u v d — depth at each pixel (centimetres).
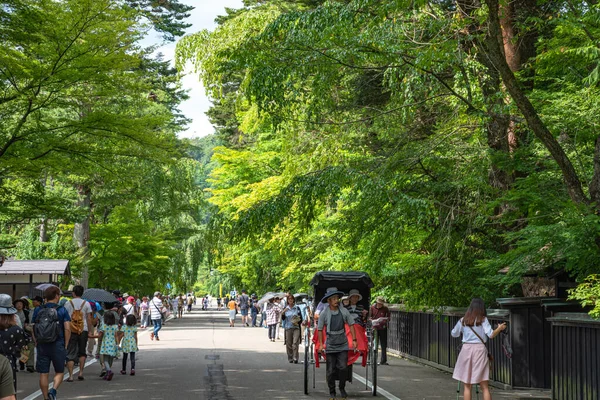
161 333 3959
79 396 1425
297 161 2272
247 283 5369
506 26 1936
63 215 2192
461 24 1543
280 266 4134
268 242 2484
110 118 1941
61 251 4266
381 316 2164
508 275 1494
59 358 1298
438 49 1526
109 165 2098
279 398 1405
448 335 1945
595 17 1380
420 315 2236
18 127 1895
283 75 1602
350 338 1397
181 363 2139
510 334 1603
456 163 1881
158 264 5066
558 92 1631
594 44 1398
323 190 1658
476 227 1778
